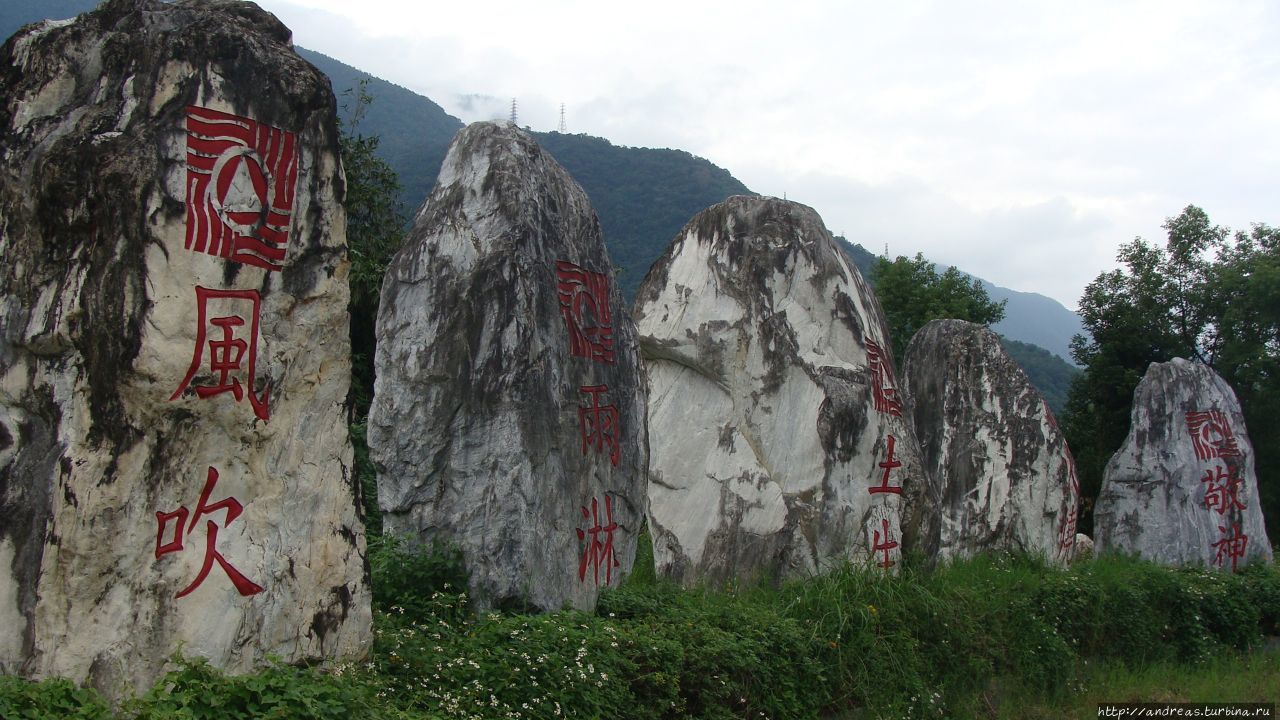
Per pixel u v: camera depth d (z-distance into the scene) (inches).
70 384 190.4
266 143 213.6
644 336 467.2
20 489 189.2
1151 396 705.0
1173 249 1135.0
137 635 194.7
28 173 196.5
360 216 705.6
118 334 190.9
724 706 300.5
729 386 451.8
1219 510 689.0
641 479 370.0
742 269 455.8
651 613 333.7
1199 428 695.1
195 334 200.5
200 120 203.8
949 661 385.4
